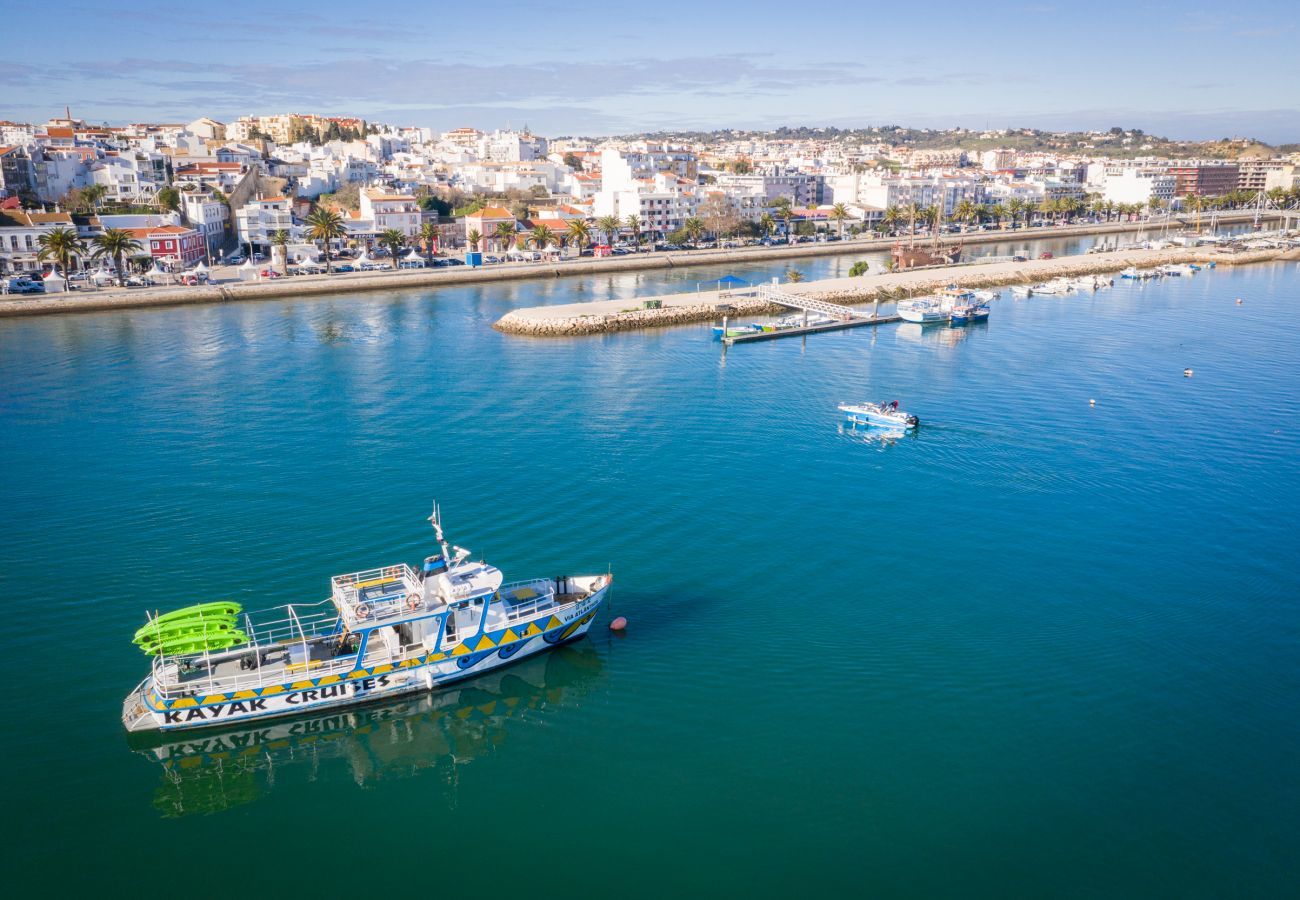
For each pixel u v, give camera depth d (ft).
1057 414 354.13
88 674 174.70
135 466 284.41
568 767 153.17
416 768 153.89
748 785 147.64
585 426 330.95
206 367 422.41
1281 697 171.42
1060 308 626.64
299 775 152.87
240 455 295.28
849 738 158.61
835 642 187.93
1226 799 144.87
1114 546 234.58
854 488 272.10
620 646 187.11
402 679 170.60
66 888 128.77
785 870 130.82
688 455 299.38
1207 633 193.26
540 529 238.89
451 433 319.88
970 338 517.96
